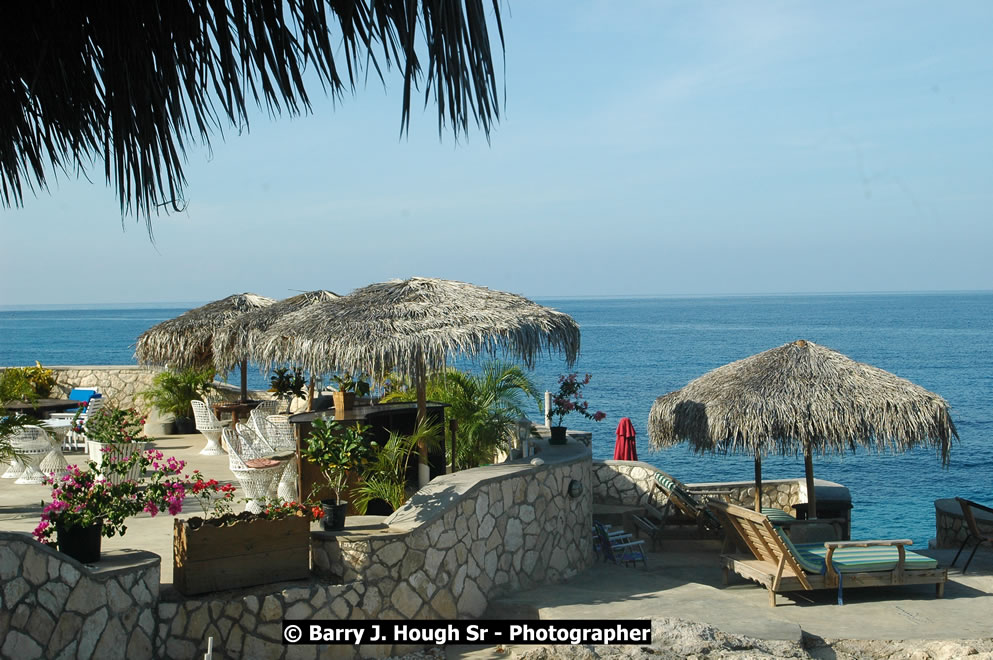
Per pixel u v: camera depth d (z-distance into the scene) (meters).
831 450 10.45
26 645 5.75
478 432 10.41
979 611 8.33
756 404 9.98
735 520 9.39
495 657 7.39
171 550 8.06
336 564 7.30
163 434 16.88
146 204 2.72
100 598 6.17
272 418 11.58
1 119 2.85
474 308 9.34
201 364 15.62
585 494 10.03
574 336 9.80
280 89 2.53
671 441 10.96
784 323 149.75
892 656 7.33
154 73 2.64
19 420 10.52
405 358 8.73
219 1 2.54
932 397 9.80
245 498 10.48
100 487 6.56
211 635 6.63
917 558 8.80
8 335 137.62
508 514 8.62
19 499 10.59
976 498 24.66
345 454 7.66
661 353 88.69
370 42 2.36
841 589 8.57
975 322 146.00
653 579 9.37
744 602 8.60
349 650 7.15
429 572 7.64
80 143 2.85
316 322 9.40
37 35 2.64
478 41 2.25
